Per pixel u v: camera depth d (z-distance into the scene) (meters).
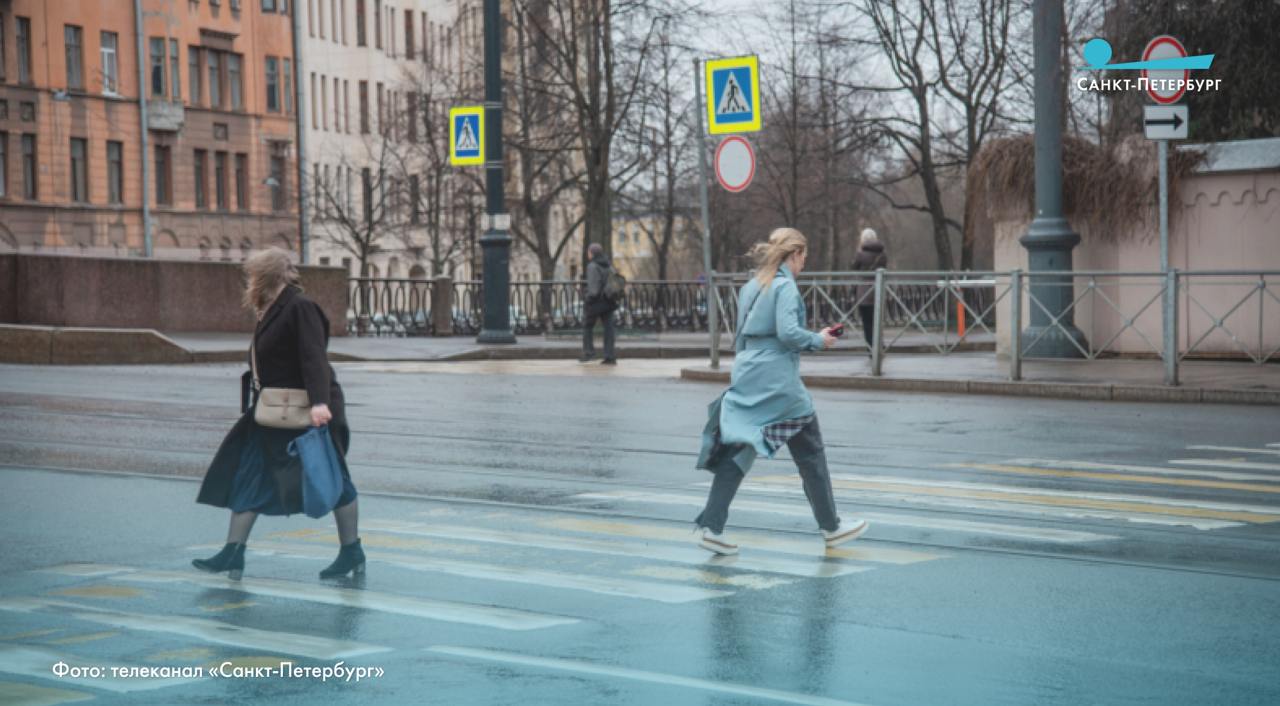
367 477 11.96
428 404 18.14
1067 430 15.20
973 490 11.15
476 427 15.59
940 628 6.95
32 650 6.55
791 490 11.24
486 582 7.99
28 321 28.52
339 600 7.56
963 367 21.20
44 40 62.81
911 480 11.67
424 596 7.65
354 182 81.81
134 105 67.25
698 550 8.88
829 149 50.19
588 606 7.42
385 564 8.47
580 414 16.94
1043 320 21.23
